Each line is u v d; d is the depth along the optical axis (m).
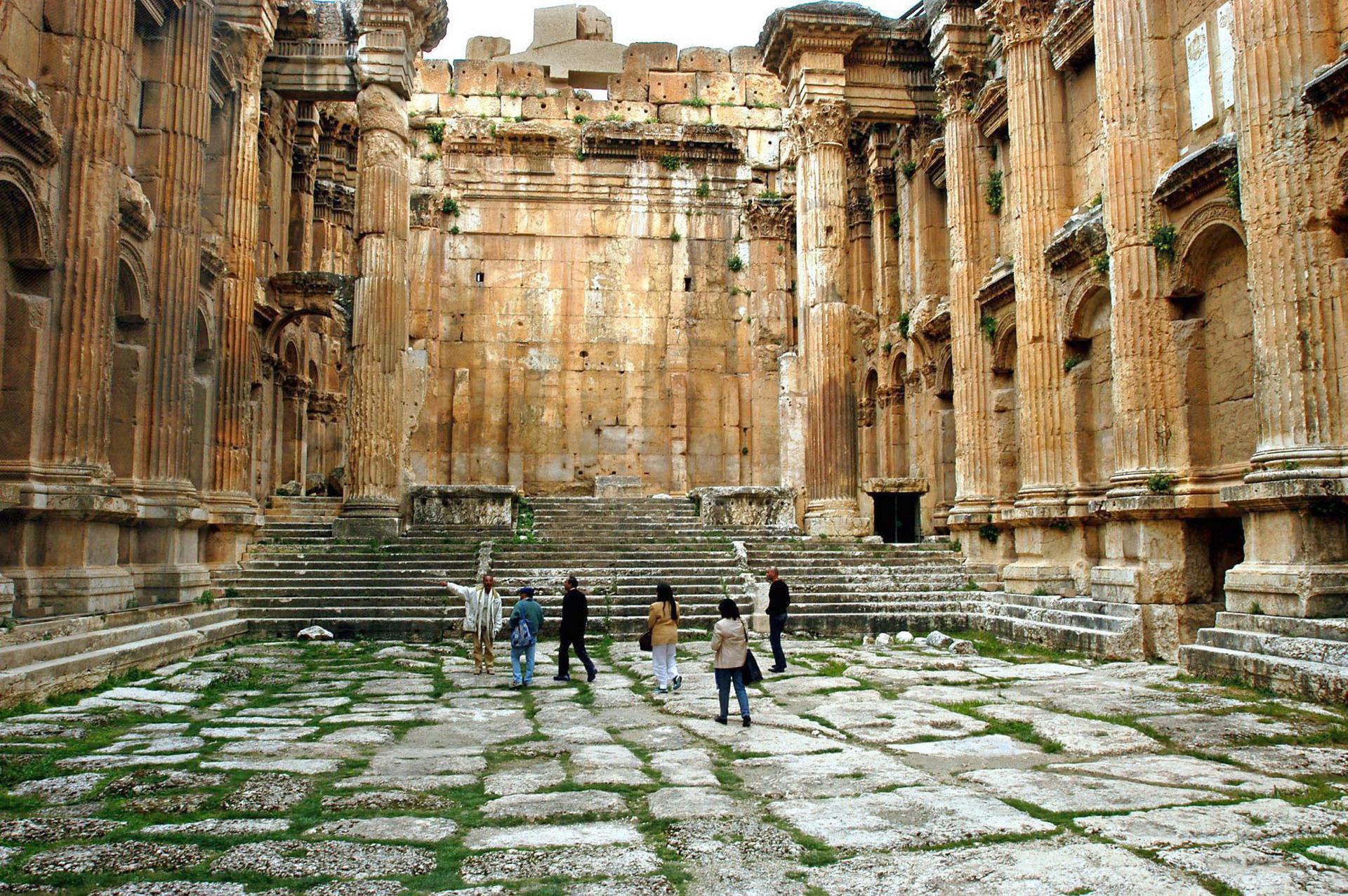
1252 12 12.09
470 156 37.31
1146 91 15.20
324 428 32.53
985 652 15.41
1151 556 14.45
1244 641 11.24
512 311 36.84
